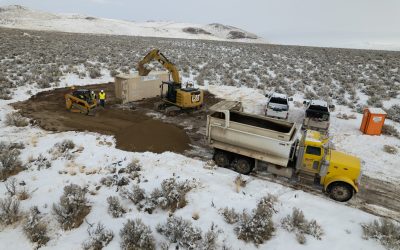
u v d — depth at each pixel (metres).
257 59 49.50
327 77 34.94
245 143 12.75
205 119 20.58
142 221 9.66
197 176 12.55
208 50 61.44
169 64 21.33
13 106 21.05
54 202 10.28
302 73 37.97
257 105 24.66
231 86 30.83
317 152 11.71
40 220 9.38
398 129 19.59
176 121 19.86
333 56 55.00
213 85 31.12
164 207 10.31
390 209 11.20
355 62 46.34
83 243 8.59
